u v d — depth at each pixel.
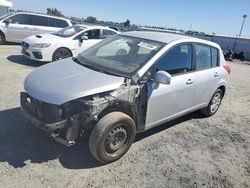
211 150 4.91
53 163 3.88
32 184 3.43
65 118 3.64
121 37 5.24
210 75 5.61
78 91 3.65
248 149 5.18
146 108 4.29
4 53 11.56
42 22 14.55
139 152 4.47
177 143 4.96
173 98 4.75
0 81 7.20
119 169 3.96
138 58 4.43
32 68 9.16
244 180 4.17
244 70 17.86
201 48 5.39
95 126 3.76
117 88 3.89
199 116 6.42
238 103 8.16
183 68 4.93
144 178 3.84
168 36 5.04
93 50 5.14
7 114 5.16
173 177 3.96
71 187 3.47
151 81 4.25
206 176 4.11
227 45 36.47
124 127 4.02
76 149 4.27
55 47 9.74
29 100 3.91
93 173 3.79
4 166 3.69
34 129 4.66
